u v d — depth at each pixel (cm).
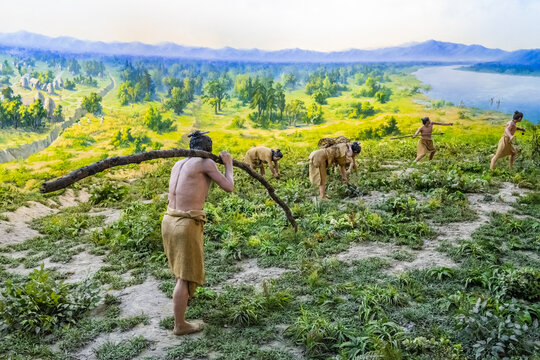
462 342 382
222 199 1055
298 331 410
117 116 4262
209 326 434
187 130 4062
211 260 650
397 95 5641
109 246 764
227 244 686
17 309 454
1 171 2388
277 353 382
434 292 493
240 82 5503
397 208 841
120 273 629
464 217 798
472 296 471
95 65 6462
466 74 7788
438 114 4331
